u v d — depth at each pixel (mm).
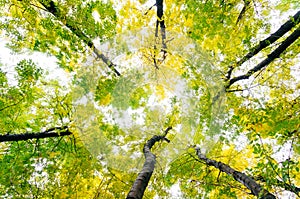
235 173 4496
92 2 5234
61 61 5500
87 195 5617
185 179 6270
